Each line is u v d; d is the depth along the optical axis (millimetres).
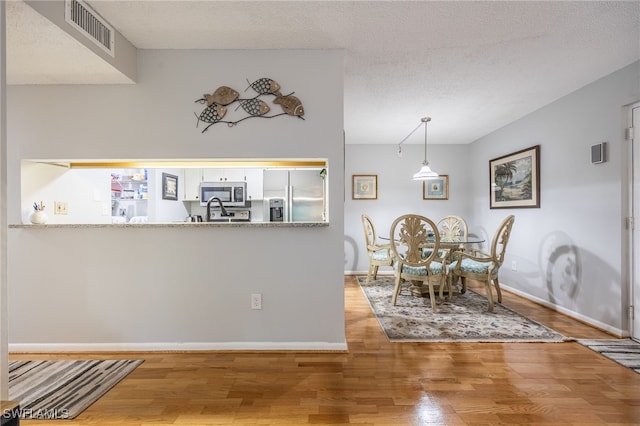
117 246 2590
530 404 1875
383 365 2352
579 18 2154
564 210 3539
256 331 2613
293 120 2609
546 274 3826
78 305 2584
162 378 2166
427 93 3465
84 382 2113
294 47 2568
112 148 2578
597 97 3111
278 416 1768
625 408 1836
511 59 2729
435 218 5883
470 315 3471
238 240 2609
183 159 2602
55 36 1893
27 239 2584
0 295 1355
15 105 2576
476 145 5605
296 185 4930
